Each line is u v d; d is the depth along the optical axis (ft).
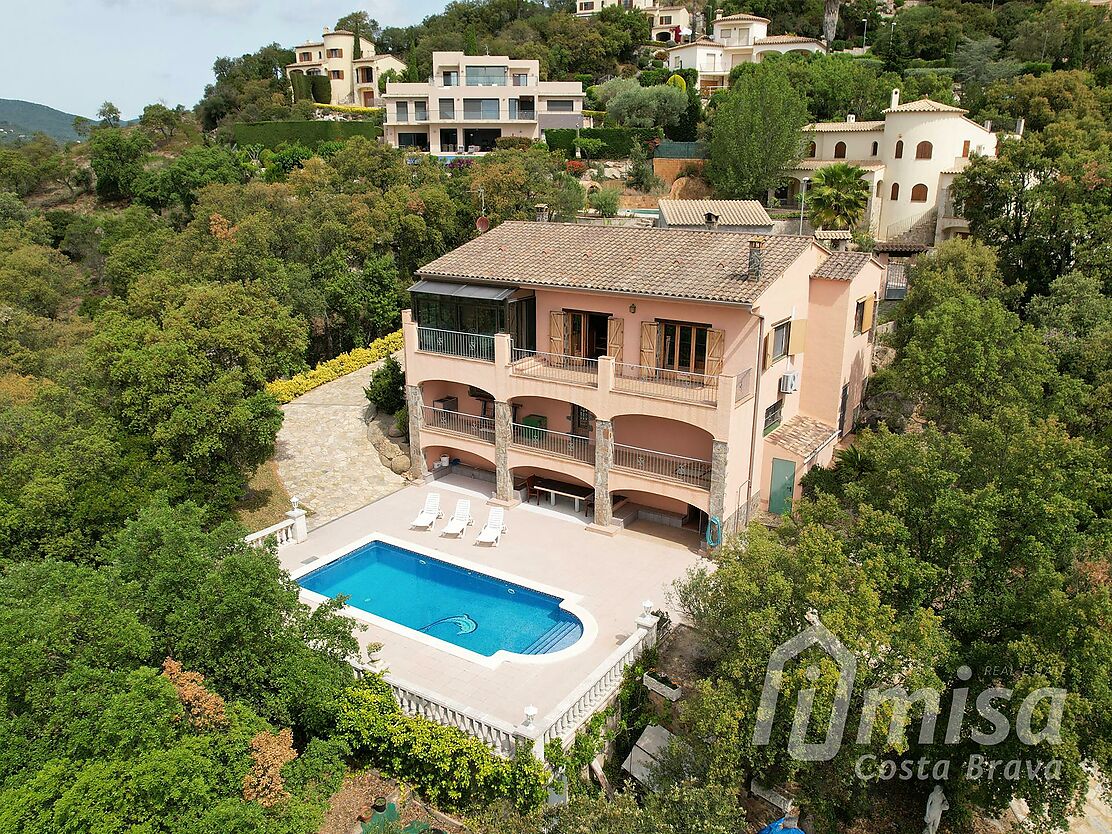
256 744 43.52
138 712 38.81
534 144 241.76
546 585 77.41
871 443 64.64
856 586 48.49
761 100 205.26
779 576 49.08
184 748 39.34
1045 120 215.10
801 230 162.30
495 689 61.11
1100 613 44.45
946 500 52.95
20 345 131.64
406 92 272.51
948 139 186.29
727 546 57.26
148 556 51.42
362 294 143.13
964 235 185.57
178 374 86.63
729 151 207.92
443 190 167.94
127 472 79.05
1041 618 47.37
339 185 185.98
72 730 38.34
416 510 96.48
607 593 75.97
